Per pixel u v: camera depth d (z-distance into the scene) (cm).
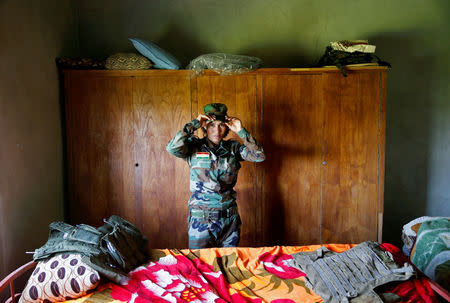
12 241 226
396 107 349
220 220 234
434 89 346
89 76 288
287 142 297
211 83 291
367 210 299
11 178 227
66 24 310
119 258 178
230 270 184
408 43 341
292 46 338
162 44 334
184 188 297
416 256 225
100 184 296
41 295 157
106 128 292
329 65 299
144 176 296
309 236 303
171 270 181
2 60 220
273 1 335
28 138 248
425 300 155
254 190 300
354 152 296
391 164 354
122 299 157
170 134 293
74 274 160
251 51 338
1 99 218
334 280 165
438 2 337
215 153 239
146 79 289
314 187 300
